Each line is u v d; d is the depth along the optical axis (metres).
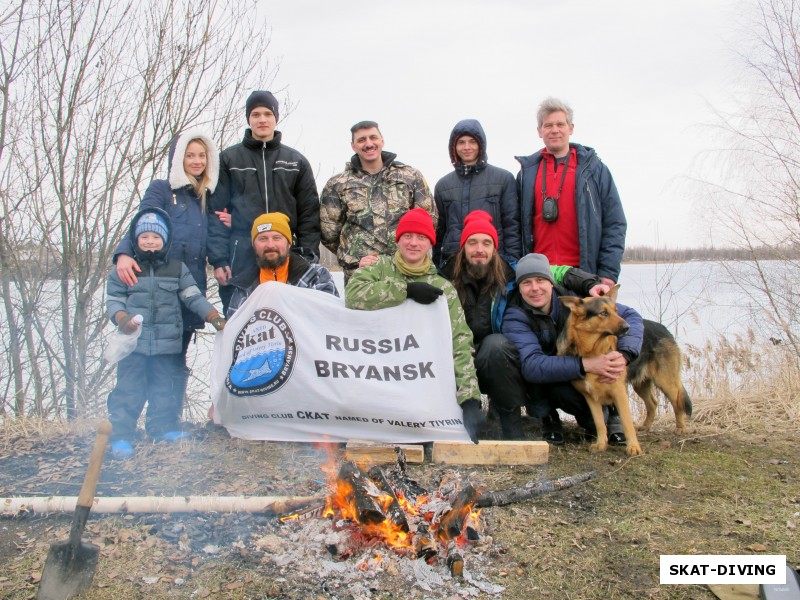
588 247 5.20
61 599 2.71
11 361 6.93
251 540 3.19
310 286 4.94
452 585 2.81
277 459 4.31
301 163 5.43
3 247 6.88
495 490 3.82
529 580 2.87
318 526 3.27
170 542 3.17
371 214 5.25
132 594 2.75
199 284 5.17
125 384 4.59
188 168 5.03
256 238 4.81
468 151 5.35
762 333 7.40
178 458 4.34
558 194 5.25
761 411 5.83
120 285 4.62
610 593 2.77
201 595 2.73
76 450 4.62
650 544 3.18
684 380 6.66
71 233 7.17
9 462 4.36
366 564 2.93
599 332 4.43
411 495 3.49
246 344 4.68
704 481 4.03
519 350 4.63
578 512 3.56
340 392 4.47
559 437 4.90
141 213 4.59
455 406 4.47
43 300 7.04
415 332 4.59
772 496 3.79
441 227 5.61
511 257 5.45
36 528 3.33
